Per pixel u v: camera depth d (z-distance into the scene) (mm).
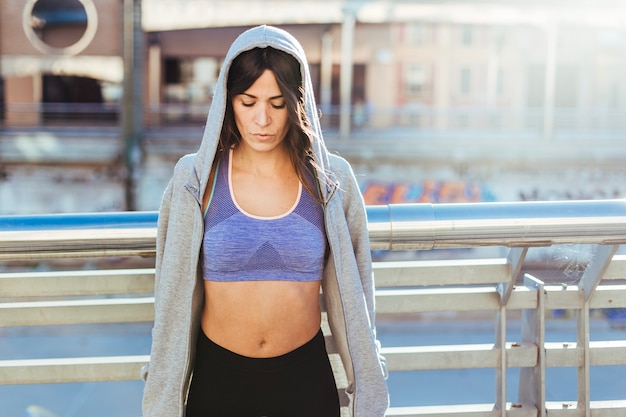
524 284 2000
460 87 21047
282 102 1448
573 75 21516
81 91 19797
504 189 17750
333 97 20656
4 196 17250
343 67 17703
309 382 1548
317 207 1537
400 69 20844
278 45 1393
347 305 1542
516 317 13992
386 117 20750
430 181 17688
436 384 10219
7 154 17234
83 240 1684
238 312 1512
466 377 10484
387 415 1856
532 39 21062
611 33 21281
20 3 18812
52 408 9273
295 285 1518
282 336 1523
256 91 1430
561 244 1779
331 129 19891
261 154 1523
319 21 17969
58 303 1817
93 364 1808
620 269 1896
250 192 1518
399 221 1741
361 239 1602
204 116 20000
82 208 17312
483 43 20984
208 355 1549
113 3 18875
